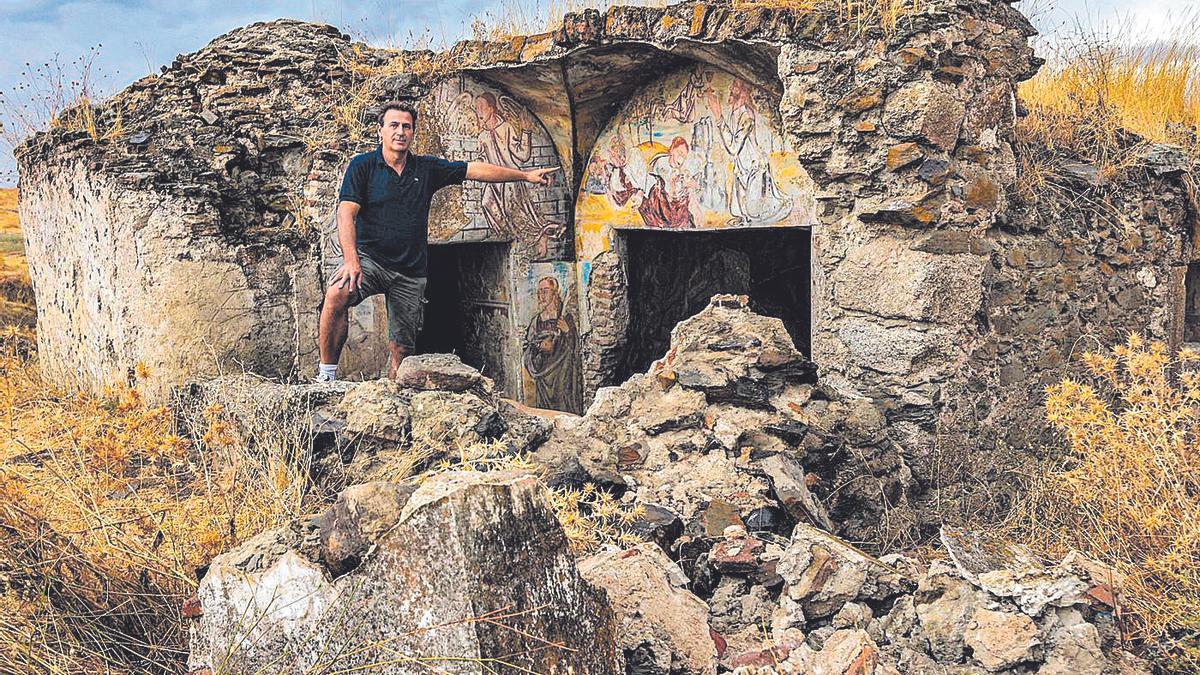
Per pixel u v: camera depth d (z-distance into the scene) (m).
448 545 2.29
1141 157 6.75
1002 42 5.56
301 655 2.58
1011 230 5.73
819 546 3.51
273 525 3.64
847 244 5.48
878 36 5.17
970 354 5.41
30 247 9.30
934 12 5.07
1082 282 6.25
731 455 4.30
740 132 6.45
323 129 6.95
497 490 2.40
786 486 4.02
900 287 5.21
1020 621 2.98
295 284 6.76
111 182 6.41
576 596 2.52
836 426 4.72
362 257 5.80
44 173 8.23
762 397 4.58
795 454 4.44
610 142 7.66
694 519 3.96
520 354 7.93
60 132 7.60
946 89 5.11
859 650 2.80
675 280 8.69
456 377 4.60
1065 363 6.15
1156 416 3.89
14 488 3.55
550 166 7.97
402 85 6.99
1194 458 3.80
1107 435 3.93
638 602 2.97
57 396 7.27
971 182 5.34
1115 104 8.04
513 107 7.66
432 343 9.42
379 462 4.31
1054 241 6.01
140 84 7.68
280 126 7.04
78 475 4.06
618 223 7.73
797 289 9.67
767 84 6.08
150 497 4.14
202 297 6.39
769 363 4.67
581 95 7.34
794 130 5.52
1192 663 3.10
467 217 7.41
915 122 5.05
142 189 6.30
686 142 6.94
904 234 5.23
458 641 2.25
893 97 5.11
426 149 7.08
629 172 7.53
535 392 8.06
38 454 4.89
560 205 8.06
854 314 5.50
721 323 4.99
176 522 3.70
